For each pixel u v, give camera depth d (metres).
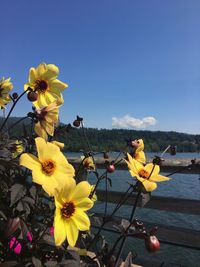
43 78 1.85
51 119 1.54
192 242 3.14
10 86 2.27
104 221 1.61
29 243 1.41
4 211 1.45
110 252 1.48
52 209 1.49
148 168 1.57
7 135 1.81
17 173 1.50
